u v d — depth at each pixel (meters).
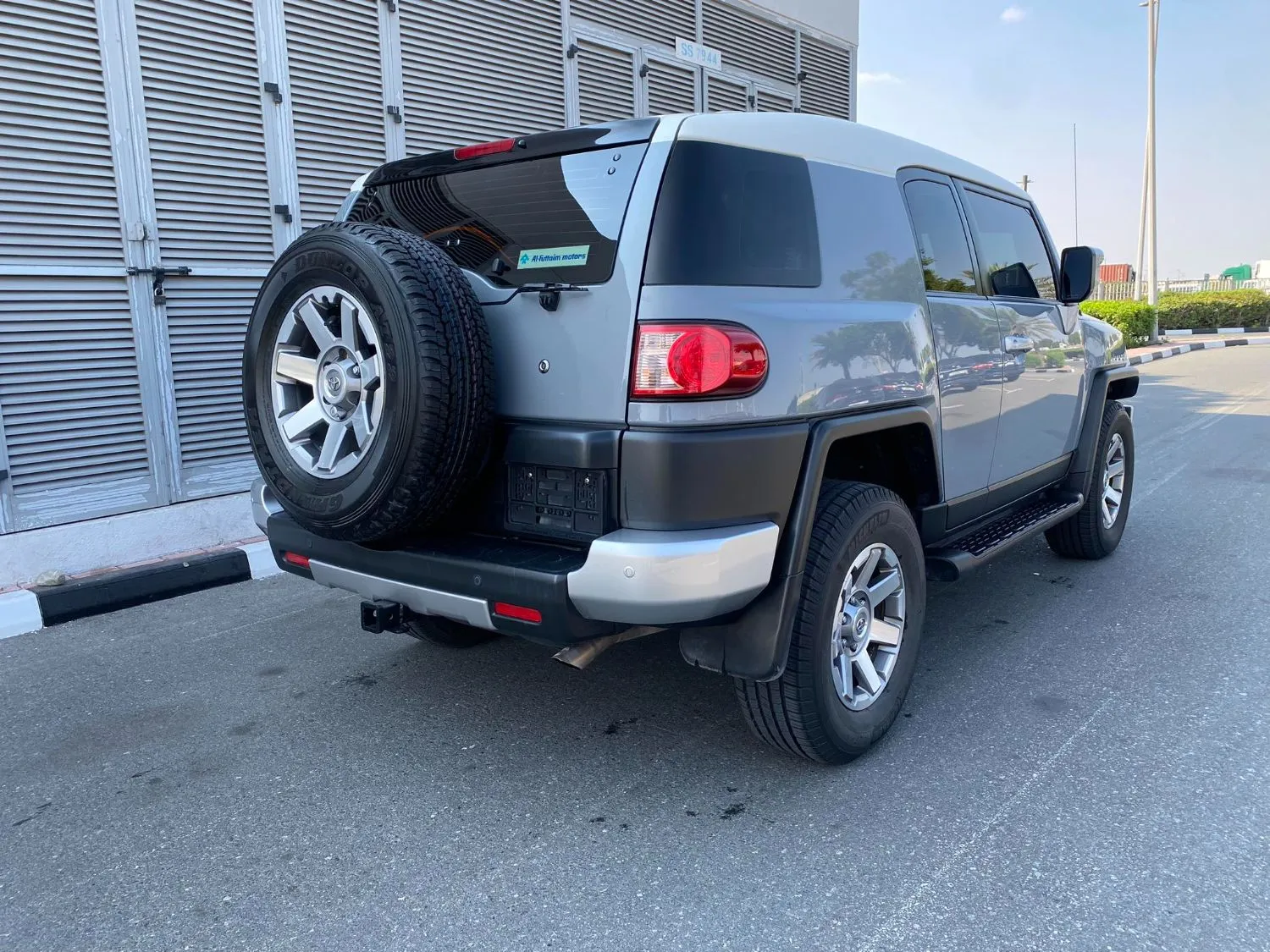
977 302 3.74
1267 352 18.81
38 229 4.80
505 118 7.28
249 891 2.41
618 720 3.37
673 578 2.35
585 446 2.45
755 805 2.78
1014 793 2.81
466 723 3.37
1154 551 5.39
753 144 2.75
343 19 6.09
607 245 2.53
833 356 2.78
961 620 4.33
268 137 5.72
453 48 6.83
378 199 3.30
